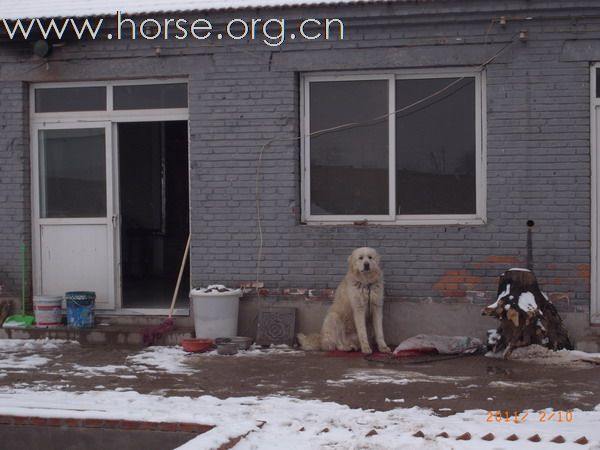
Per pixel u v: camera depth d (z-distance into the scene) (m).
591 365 7.26
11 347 8.41
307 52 8.55
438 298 8.34
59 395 6.26
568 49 8.07
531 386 6.46
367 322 8.27
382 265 8.43
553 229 8.14
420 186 8.59
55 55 9.04
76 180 9.33
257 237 8.69
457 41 8.26
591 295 8.16
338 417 5.47
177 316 9.00
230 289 8.50
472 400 6.02
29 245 9.31
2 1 9.20
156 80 9.05
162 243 12.69
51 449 5.55
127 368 7.37
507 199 8.22
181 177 12.84
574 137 8.09
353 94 8.69
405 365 7.41
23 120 9.18
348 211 8.73
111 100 9.16
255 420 5.31
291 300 8.61
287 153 8.62
